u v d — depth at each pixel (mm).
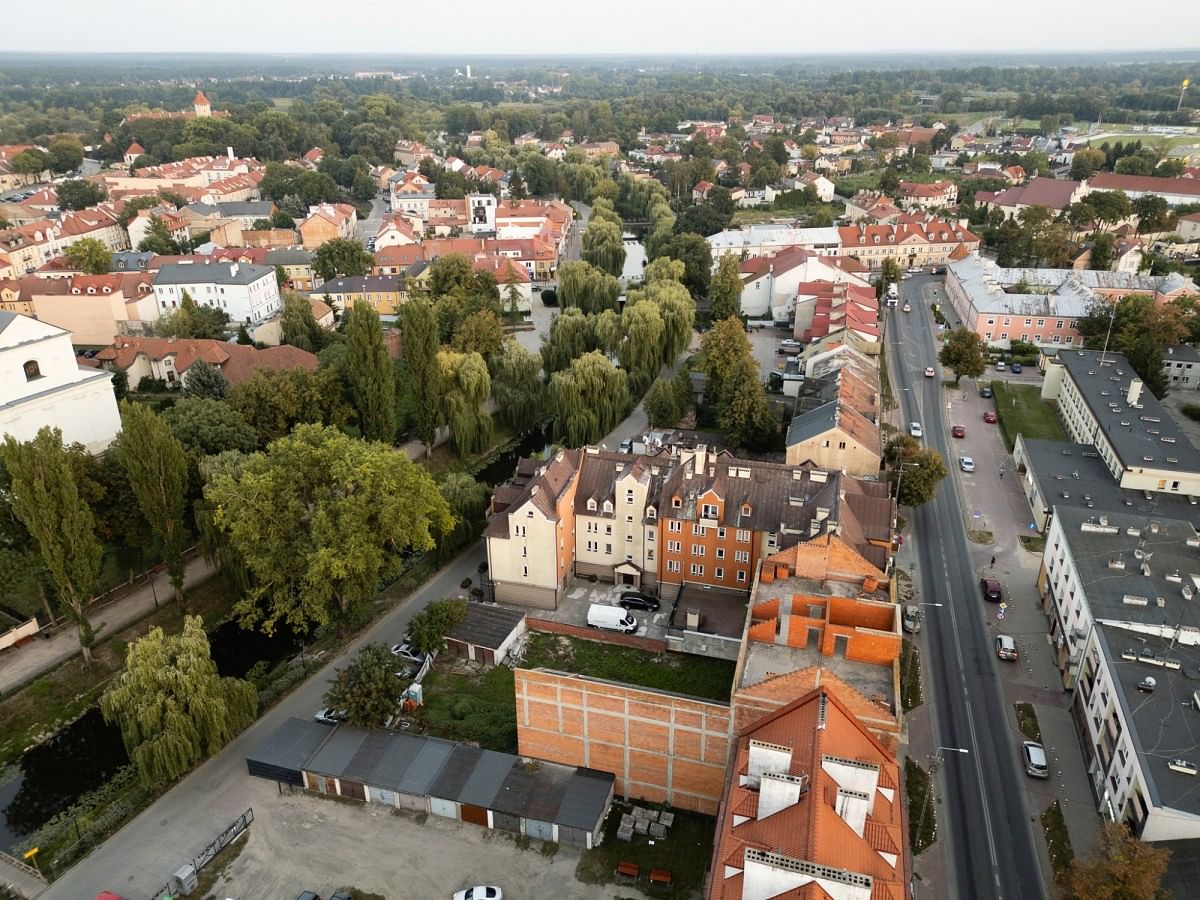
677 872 66500
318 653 93625
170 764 71375
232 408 125062
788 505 95750
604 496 103250
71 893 65438
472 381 135000
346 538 87000
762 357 183750
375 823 71750
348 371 143125
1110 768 68312
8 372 113062
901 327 198750
